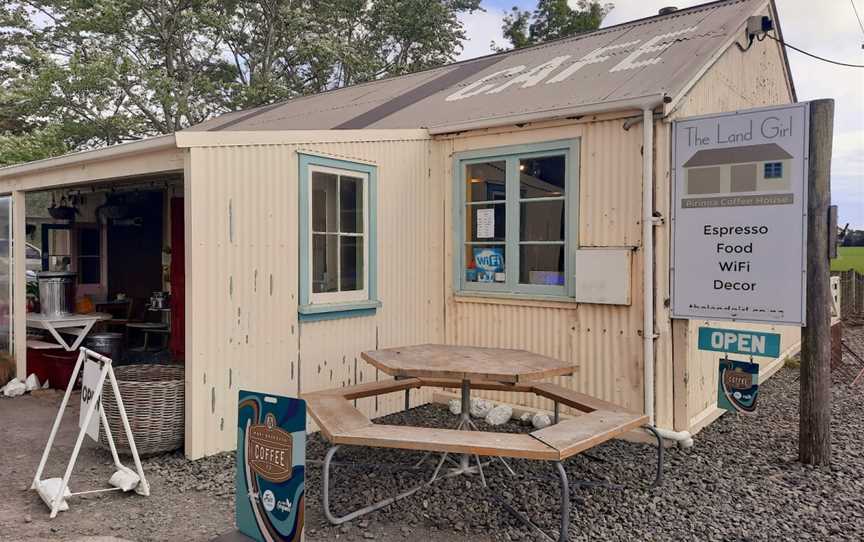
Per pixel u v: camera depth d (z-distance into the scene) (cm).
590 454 464
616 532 337
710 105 550
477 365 392
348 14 2173
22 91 1488
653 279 477
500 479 412
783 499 381
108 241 881
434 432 344
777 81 761
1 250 676
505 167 574
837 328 790
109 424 424
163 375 500
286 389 486
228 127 1034
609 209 500
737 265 455
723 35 576
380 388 459
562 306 533
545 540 327
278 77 2097
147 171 469
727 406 475
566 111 506
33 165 583
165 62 1883
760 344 457
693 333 517
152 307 806
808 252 430
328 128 741
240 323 452
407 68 2225
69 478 380
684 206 476
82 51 1673
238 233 449
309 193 500
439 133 609
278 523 276
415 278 608
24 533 324
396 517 353
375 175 562
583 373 520
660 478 402
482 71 809
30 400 611
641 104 466
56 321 641
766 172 441
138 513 351
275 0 1991
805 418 444
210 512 353
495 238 587
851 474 423
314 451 467
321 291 519
